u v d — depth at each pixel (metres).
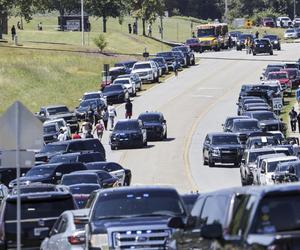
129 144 163.12
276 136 146.00
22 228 59.72
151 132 170.75
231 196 33.75
